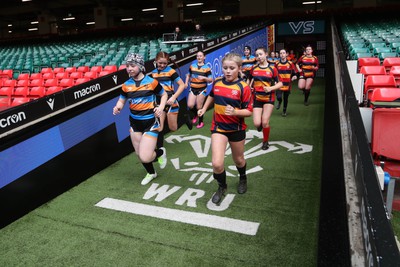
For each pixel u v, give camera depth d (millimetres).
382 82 5562
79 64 11898
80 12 37250
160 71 5121
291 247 2803
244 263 2639
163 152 4562
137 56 3736
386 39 10352
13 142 3500
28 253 2912
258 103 5191
